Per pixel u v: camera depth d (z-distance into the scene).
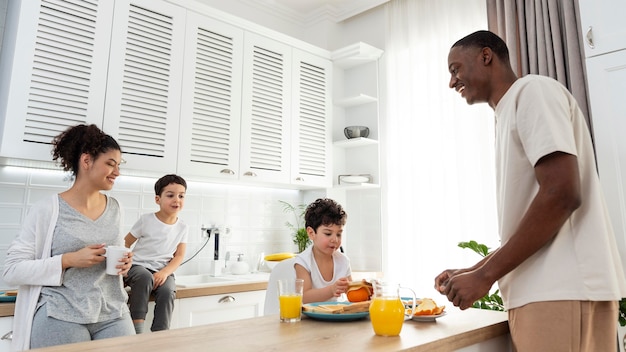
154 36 2.46
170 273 2.10
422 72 3.18
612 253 1.03
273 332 0.96
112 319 1.58
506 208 1.07
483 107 2.80
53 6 2.13
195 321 2.16
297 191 3.49
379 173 3.32
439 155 3.02
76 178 1.61
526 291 0.98
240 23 2.86
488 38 1.22
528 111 1.02
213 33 2.73
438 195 3.00
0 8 2.22
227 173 2.69
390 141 3.31
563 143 0.94
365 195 3.41
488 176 2.73
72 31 2.18
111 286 1.60
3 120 2.01
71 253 1.46
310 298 1.48
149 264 2.13
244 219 3.11
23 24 2.05
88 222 1.58
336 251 1.81
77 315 1.46
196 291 2.16
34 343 1.40
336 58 3.43
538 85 1.04
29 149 2.02
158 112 2.43
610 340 0.95
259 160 2.87
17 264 1.42
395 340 0.88
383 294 0.94
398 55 3.33
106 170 1.57
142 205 2.62
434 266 2.96
